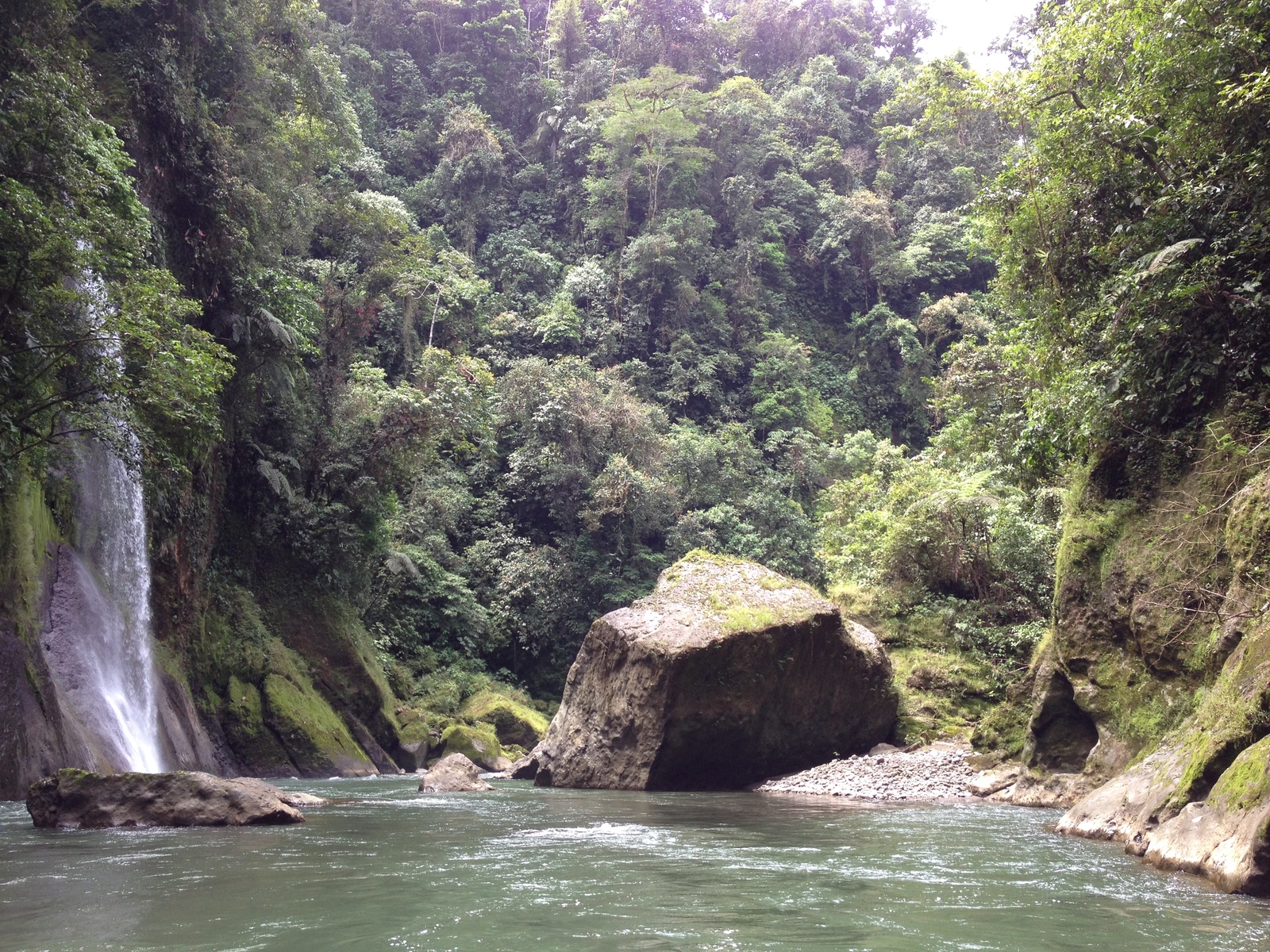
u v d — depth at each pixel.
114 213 12.18
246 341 18.73
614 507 34.75
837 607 14.25
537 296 47.81
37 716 11.07
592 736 13.97
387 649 27.70
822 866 6.08
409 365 36.31
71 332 10.89
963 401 19.58
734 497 40.12
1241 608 7.56
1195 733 7.00
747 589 14.57
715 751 13.39
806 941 4.01
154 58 17.34
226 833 7.76
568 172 55.59
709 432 46.28
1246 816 5.46
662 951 3.81
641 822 8.90
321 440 22.67
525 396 37.78
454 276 42.28
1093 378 9.90
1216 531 8.34
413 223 43.75
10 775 10.40
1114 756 9.50
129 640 14.62
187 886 5.25
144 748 13.88
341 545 21.48
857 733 14.98
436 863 6.12
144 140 17.05
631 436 37.81
